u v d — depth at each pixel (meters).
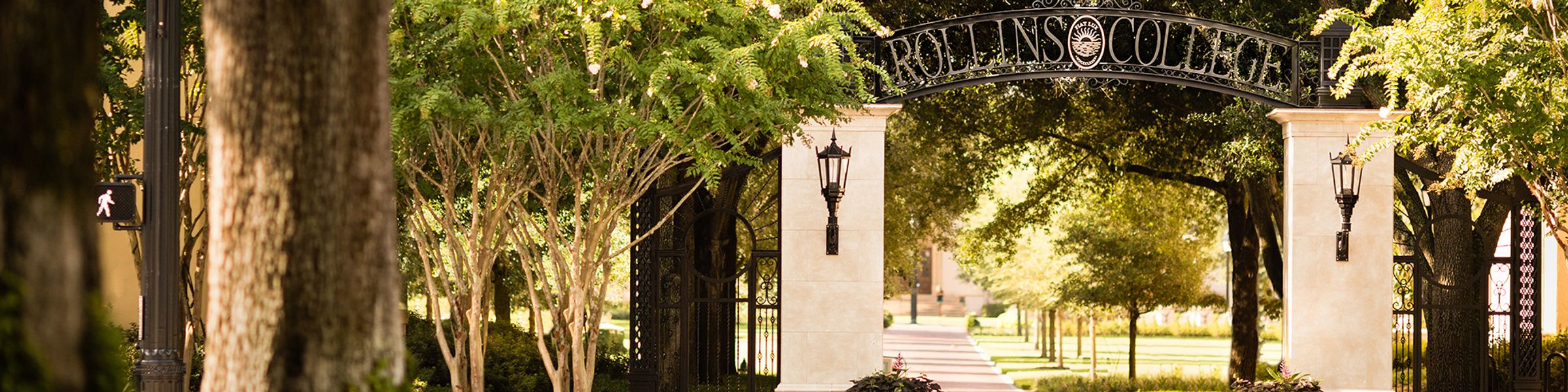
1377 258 12.45
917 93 12.52
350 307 4.57
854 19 11.43
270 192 4.50
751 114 9.83
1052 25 17.64
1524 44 9.99
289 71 4.48
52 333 3.55
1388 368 12.43
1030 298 34.41
